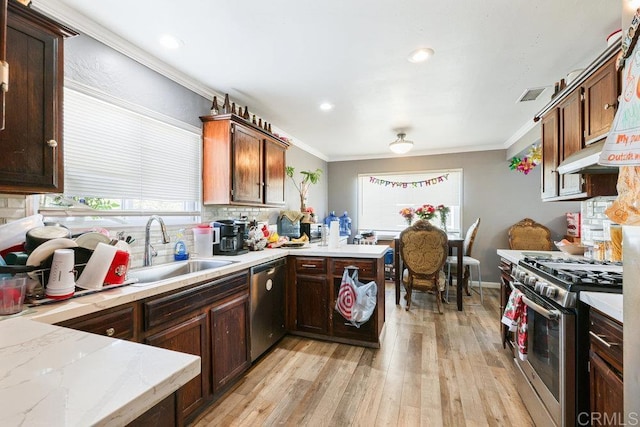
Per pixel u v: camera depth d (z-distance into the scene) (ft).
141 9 5.41
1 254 4.11
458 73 7.89
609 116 5.41
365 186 18.75
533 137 11.95
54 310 3.64
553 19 5.64
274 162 10.78
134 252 6.78
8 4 3.84
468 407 5.91
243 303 7.09
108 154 6.34
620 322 3.38
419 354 8.13
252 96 9.46
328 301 8.84
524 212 15.31
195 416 5.60
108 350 2.28
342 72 7.87
